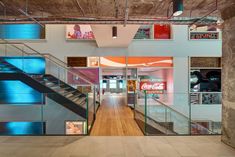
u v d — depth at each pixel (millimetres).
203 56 9570
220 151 4113
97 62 9508
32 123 7094
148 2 4379
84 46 9406
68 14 5199
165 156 3895
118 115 7547
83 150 4184
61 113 6793
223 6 4328
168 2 4379
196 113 8406
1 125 7273
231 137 4336
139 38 9500
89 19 5473
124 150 4184
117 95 14477
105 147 4348
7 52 9320
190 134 5355
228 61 4395
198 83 9586
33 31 9352
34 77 7535
